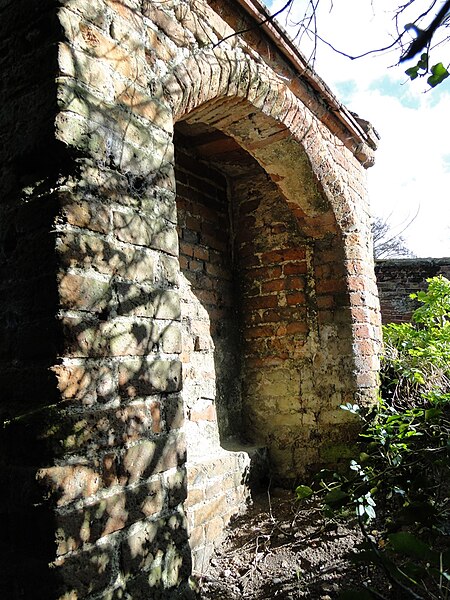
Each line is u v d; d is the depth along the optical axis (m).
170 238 1.50
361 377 2.91
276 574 2.04
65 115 1.20
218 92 2.01
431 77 1.35
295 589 1.91
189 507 2.23
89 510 1.11
